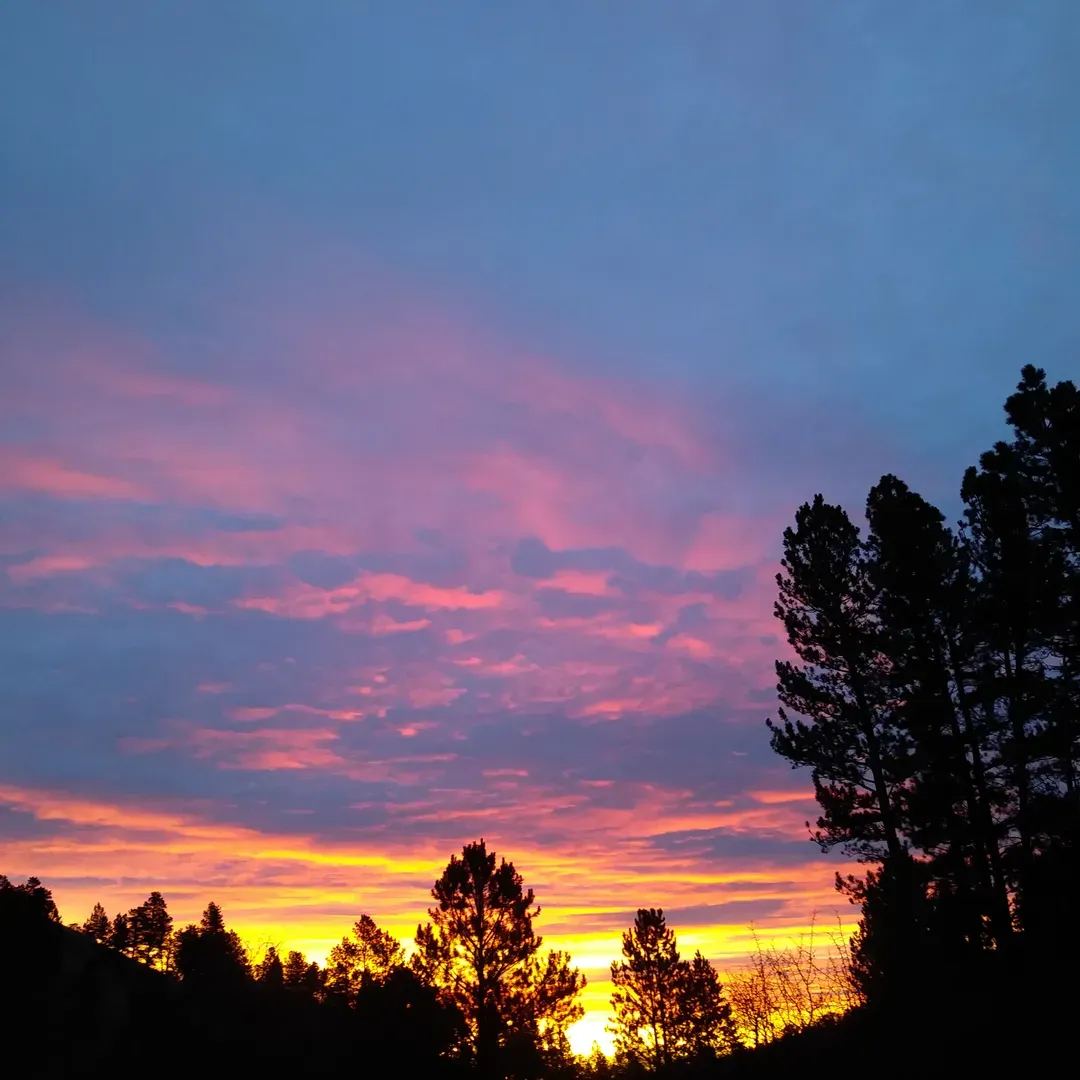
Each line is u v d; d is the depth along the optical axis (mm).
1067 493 23344
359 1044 24734
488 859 35875
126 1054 22312
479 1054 31000
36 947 24344
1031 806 23766
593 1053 34969
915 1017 16156
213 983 25453
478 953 34250
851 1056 15609
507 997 33344
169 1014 23703
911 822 25844
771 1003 15125
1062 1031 13930
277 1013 24812
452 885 35344
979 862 24406
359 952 37938
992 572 25891
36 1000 23031
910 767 25859
